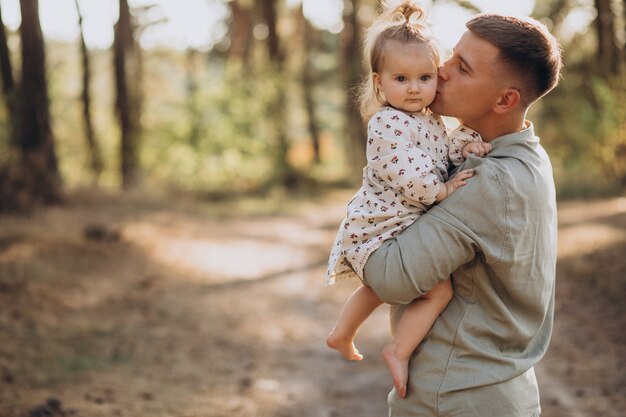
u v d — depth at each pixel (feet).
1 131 38.34
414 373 6.87
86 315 22.77
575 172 47.09
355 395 17.28
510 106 6.65
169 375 18.34
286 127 75.92
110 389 16.89
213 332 22.34
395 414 7.09
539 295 6.70
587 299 22.62
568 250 28.19
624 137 45.85
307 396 17.19
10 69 39.47
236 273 31.50
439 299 6.73
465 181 6.56
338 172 92.02
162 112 67.41
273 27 80.89
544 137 52.39
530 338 6.79
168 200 53.47
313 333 22.84
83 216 38.60
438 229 6.47
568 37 54.75
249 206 59.21
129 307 24.30
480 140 6.95
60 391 16.51
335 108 121.80
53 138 41.09
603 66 48.62
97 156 54.95
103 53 67.72
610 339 19.27
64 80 60.13
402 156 6.71
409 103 6.95
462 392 6.64
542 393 16.35
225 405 16.38
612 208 36.78
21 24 39.50
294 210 59.88
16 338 19.71
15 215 35.96
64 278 25.96
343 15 87.81
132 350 20.03
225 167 64.95
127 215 42.57
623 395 15.79
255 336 22.26
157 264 30.99
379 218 6.81
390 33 7.05
